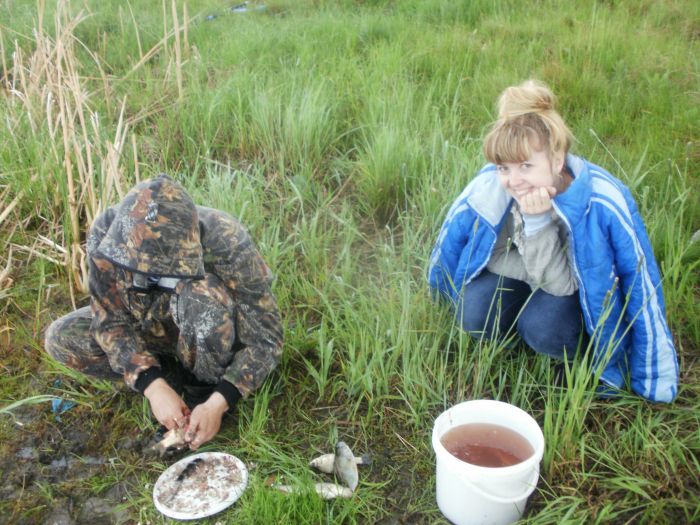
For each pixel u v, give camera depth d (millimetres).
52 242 4262
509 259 3197
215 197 4309
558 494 2762
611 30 6363
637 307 2834
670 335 2945
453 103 5273
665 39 6426
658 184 4285
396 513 2748
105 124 5457
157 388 2883
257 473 2906
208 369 3016
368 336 3316
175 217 2508
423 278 3629
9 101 5520
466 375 3188
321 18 7391
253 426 3049
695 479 2744
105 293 2881
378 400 3199
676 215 3785
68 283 4102
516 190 2721
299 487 2738
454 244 3205
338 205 4633
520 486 2508
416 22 7191
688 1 7207
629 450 2855
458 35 6543
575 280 3006
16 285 4121
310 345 3506
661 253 3756
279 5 8203
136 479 2951
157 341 3117
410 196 4492
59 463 3053
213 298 2846
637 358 2971
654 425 2932
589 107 5352
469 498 2520
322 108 5047
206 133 5129
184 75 6102
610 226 2719
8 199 4680
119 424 3197
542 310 3078
